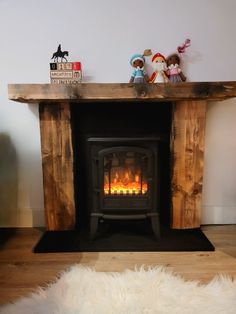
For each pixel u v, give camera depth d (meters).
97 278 1.39
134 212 1.75
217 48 1.87
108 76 1.89
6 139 1.97
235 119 1.97
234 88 1.56
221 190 2.07
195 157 1.83
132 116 1.93
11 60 1.86
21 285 1.37
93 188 1.72
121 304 1.20
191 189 1.88
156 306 1.19
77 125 1.94
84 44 1.85
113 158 1.76
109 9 1.82
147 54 1.82
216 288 1.30
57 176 1.84
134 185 1.80
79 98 1.55
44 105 1.75
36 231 2.00
